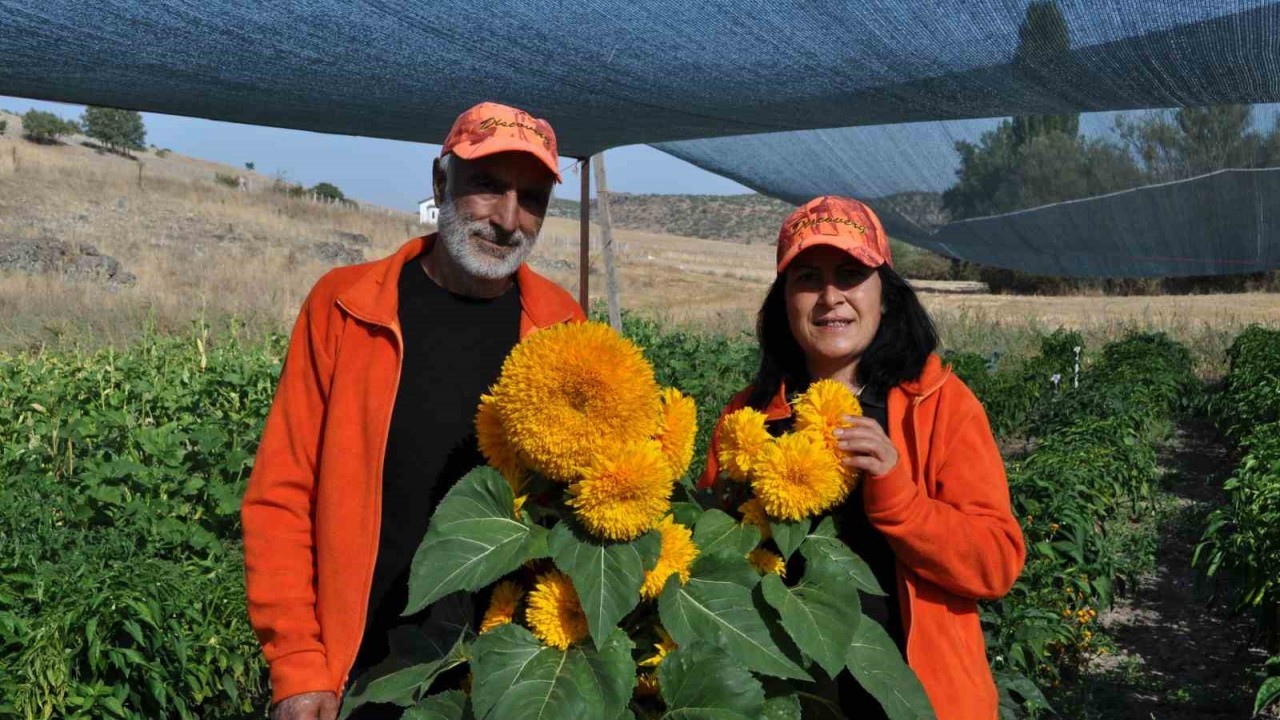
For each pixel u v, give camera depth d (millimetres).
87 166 47500
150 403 7984
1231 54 4332
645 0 4199
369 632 2531
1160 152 6707
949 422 2389
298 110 5809
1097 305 28859
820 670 2154
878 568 2352
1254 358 13289
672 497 2225
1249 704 5461
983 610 5086
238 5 4152
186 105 5672
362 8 4234
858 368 2518
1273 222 7512
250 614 2496
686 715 1896
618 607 1867
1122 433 8977
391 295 2553
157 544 5406
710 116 5992
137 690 4488
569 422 1872
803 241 2400
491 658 1922
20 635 4383
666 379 11031
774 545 2252
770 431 2586
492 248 2520
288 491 2533
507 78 5168
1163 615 6902
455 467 2545
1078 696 5367
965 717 2246
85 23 4281
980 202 7992
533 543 1947
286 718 2371
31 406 7535
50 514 5371
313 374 2578
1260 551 5512
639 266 42469
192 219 37250
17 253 23734
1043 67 4723
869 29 4434
